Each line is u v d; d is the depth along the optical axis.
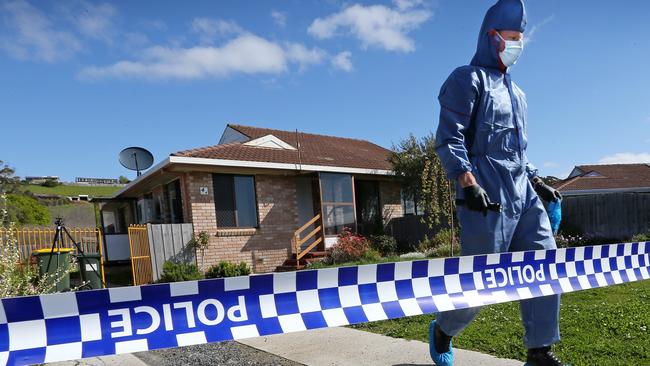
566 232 13.59
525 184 2.59
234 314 1.87
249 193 12.59
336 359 3.66
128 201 17.47
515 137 2.54
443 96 2.50
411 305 2.23
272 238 12.73
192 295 1.81
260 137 15.02
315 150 16.31
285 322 1.94
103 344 1.61
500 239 2.46
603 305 4.68
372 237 14.33
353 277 2.18
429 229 14.61
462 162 2.35
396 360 3.49
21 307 1.53
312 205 13.99
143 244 10.59
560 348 3.33
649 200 12.30
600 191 19.23
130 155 15.11
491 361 3.21
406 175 15.24
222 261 10.99
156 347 1.68
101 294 1.66
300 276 2.05
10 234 5.05
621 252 3.23
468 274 2.41
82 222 30.50
